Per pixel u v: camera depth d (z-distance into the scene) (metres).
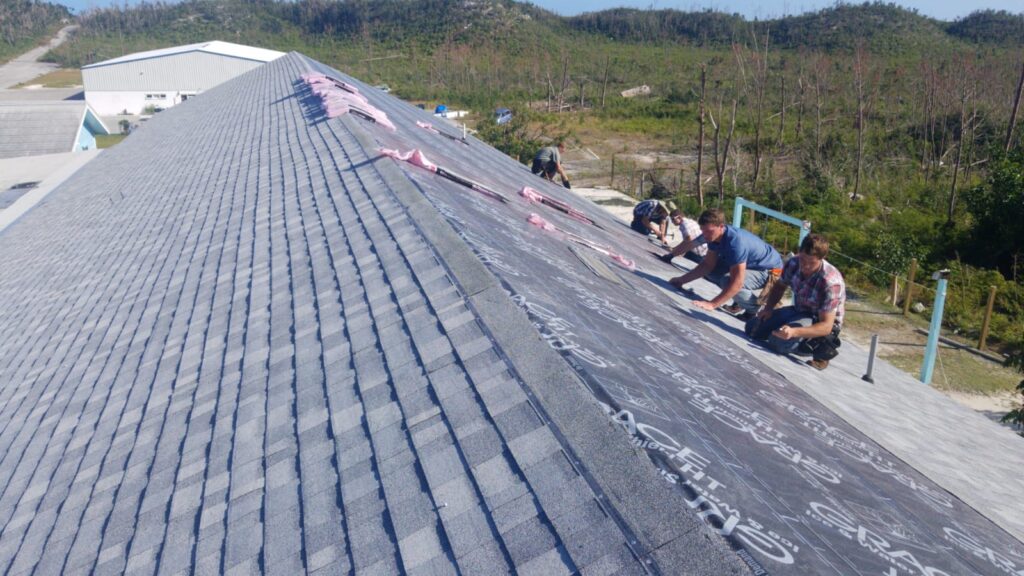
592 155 41.56
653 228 12.98
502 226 6.70
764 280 8.12
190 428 4.59
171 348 6.00
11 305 9.54
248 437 4.13
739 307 7.69
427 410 3.55
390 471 3.26
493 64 75.62
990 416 13.61
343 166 9.00
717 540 2.41
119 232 11.11
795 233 23.30
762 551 2.52
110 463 4.64
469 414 3.38
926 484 4.82
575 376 3.36
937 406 7.57
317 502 3.33
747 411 4.32
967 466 5.76
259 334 5.41
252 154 12.69
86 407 5.65
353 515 3.12
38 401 6.14
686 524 2.47
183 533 3.63
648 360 4.30
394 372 3.99
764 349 6.63
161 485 4.12
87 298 8.48
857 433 5.26
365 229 6.43
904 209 26.22
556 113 54.47
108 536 3.91
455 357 3.87
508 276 4.69
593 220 11.13
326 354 4.57
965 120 34.34
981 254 21.91
